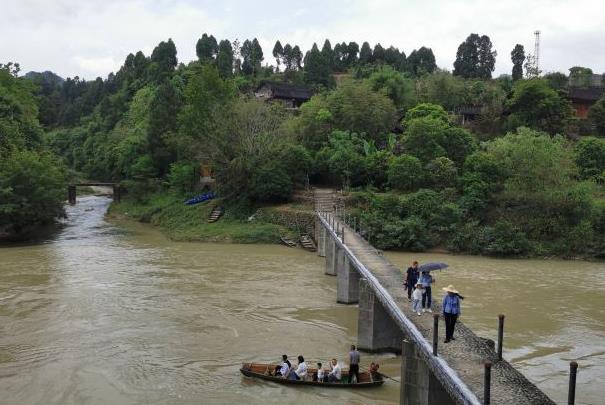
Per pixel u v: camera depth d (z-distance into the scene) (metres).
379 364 22.72
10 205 52.31
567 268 42.50
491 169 52.91
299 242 51.59
